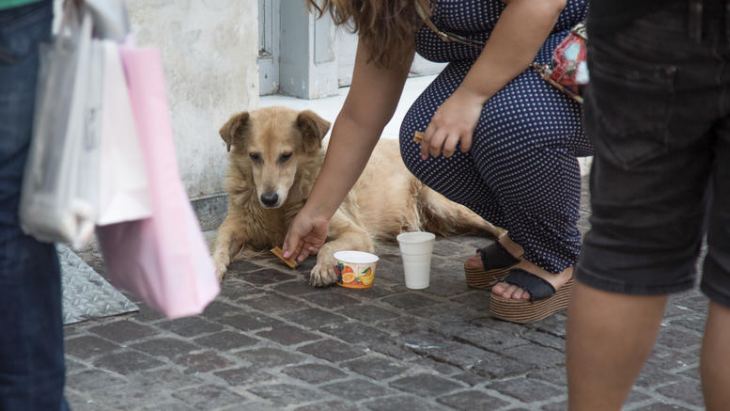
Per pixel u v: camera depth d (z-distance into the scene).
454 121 3.66
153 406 3.16
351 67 6.79
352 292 4.25
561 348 3.70
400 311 4.04
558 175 3.70
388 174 5.23
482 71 3.63
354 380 3.39
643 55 2.07
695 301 4.18
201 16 4.86
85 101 2.00
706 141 2.14
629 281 2.26
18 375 2.21
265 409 3.16
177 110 4.88
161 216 2.11
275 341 3.71
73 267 4.28
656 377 3.46
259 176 4.68
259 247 4.91
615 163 2.19
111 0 2.05
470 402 3.26
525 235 3.90
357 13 3.66
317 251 4.70
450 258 4.78
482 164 3.75
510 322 3.92
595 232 2.31
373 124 3.98
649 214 2.20
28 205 2.03
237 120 4.71
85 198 2.01
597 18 2.16
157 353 3.56
